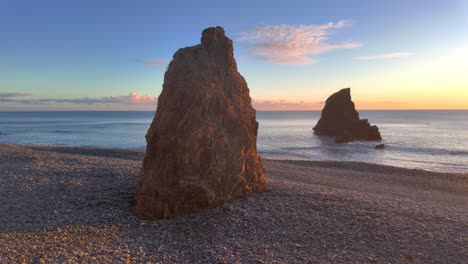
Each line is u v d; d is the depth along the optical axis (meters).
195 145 9.59
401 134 61.69
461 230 8.40
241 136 11.09
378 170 23.67
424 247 7.38
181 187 9.25
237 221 8.82
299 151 38.12
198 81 10.38
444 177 21.27
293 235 8.02
